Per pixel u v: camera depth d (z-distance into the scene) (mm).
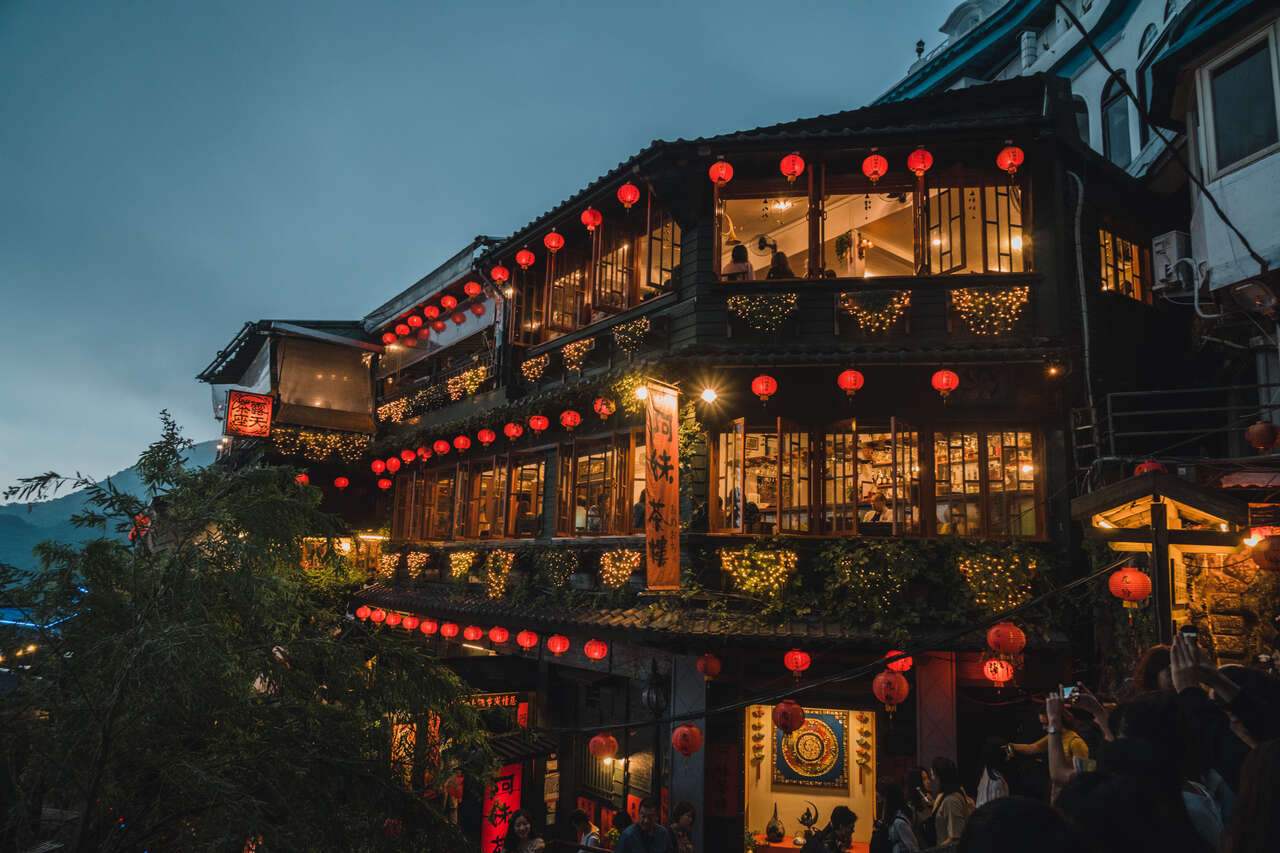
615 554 12141
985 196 11422
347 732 5609
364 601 18422
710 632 9906
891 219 12891
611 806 12133
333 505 21828
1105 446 10625
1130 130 16234
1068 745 5922
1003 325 10758
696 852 10039
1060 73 18594
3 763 4992
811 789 11148
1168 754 2578
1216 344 11062
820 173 11586
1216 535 6512
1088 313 10750
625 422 12734
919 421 10805
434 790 6371
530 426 13734
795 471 11094
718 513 11156
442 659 14562
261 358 23141
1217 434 11828
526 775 12695
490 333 17500
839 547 10375
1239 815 1722
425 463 18547
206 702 5039
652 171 12008
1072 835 1708
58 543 5371
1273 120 8945
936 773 6363
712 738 10625
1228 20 9109
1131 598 7105
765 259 14039
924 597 10148
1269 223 8898
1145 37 15789
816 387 11125
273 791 5074
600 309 13328
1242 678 2994
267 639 5730
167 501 5859
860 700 10320
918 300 11102
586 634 12008
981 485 10539
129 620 5176
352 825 5262
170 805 5145
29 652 5133
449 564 16812
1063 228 10836
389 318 22016
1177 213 12281
